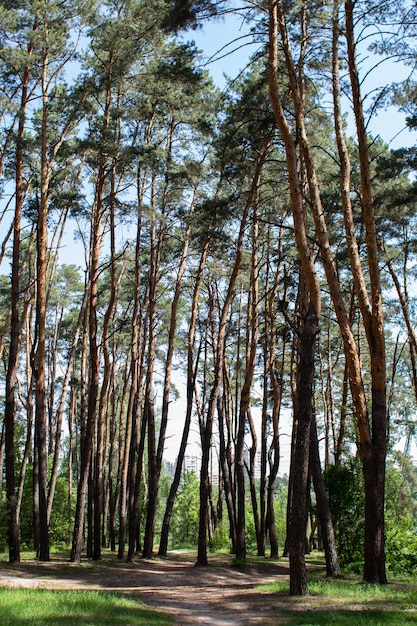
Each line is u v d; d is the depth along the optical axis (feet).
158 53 70.28
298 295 62.34
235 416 108.99
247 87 66.59
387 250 80.07
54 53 65.00
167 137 83.61
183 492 154.71
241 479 77.00
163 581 58.23
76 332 96.68
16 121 70.59
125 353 130.72
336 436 105.70
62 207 74.49
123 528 83.15
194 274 93.91
